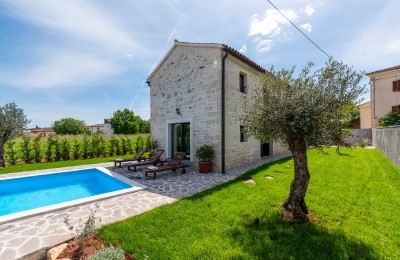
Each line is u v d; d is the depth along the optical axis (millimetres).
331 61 3854
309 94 3707
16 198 7223
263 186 6105
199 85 9852
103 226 3732
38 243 3246
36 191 8023
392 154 9812
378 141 14383
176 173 8797
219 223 3840
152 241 3256
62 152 13711
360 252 2902
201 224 3801
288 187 5984
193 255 2881
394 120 18078
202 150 8906
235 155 9922
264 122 4020
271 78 4234
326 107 3641
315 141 3666
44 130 63281
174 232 3539
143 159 11672
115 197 5586
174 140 11688
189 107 10344
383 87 20781
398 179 6676
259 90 4430
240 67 10406
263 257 2842
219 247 3062
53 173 9133
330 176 7086
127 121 51906
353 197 4996
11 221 4055
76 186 8703
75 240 3350
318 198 4926
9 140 11961
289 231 3488
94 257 2396
